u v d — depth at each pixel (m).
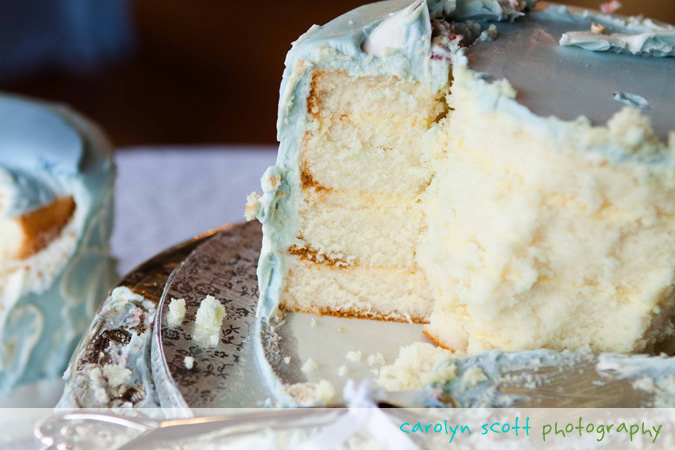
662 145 0.34
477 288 0.37
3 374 0.48
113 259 0.53
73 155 0.49
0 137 0.49
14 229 0.47
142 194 0.65
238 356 0.38
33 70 1.25
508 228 0.36
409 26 0.39
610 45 0.41
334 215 0.41
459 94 0.38
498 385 0.35
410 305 0.42
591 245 0.36
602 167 0.35
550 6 0.46
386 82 0.39
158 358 0.38
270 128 1.04
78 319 0.50
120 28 1.33
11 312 0.47
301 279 0.42
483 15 0.43
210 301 0.40
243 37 1.33
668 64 0.41
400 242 0.42
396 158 0.41
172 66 1.24
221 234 0.47
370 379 0.37
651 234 0.36
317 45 0.39
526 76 0.38
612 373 0.36
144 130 1.03
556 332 0.38
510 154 0.36
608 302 0.37
